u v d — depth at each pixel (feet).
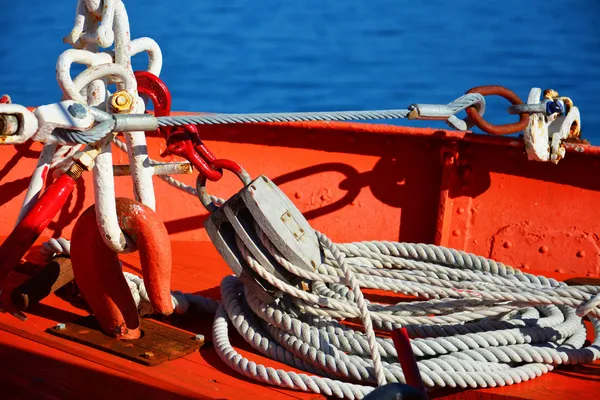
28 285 9.37
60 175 9.68
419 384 6.59
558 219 12.01
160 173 9.41
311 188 12.38
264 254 8.66
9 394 7.80
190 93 53.21
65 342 8.79
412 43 63.26
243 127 12.28
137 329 8.93
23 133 6.99
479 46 62.44
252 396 8.05
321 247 9.23
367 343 8.57
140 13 69.10
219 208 8.75
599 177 11.93
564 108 11.44
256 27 66.80
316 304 8.95
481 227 12.13
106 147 8.32
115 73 8.32
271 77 56.08
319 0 73.67
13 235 8.66
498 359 8.63
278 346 8.82
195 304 9.73
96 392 7.93
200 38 63.67
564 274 11.94
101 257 8.58
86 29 8.82
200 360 8.73
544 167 12.06
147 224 8.42
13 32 63.26
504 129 11.23
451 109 10.41
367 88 54.24
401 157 12.34
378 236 12.37
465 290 9.18
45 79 54.19
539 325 9.17
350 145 12.36
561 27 67.46
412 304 9.12
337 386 8.07
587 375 8.98
